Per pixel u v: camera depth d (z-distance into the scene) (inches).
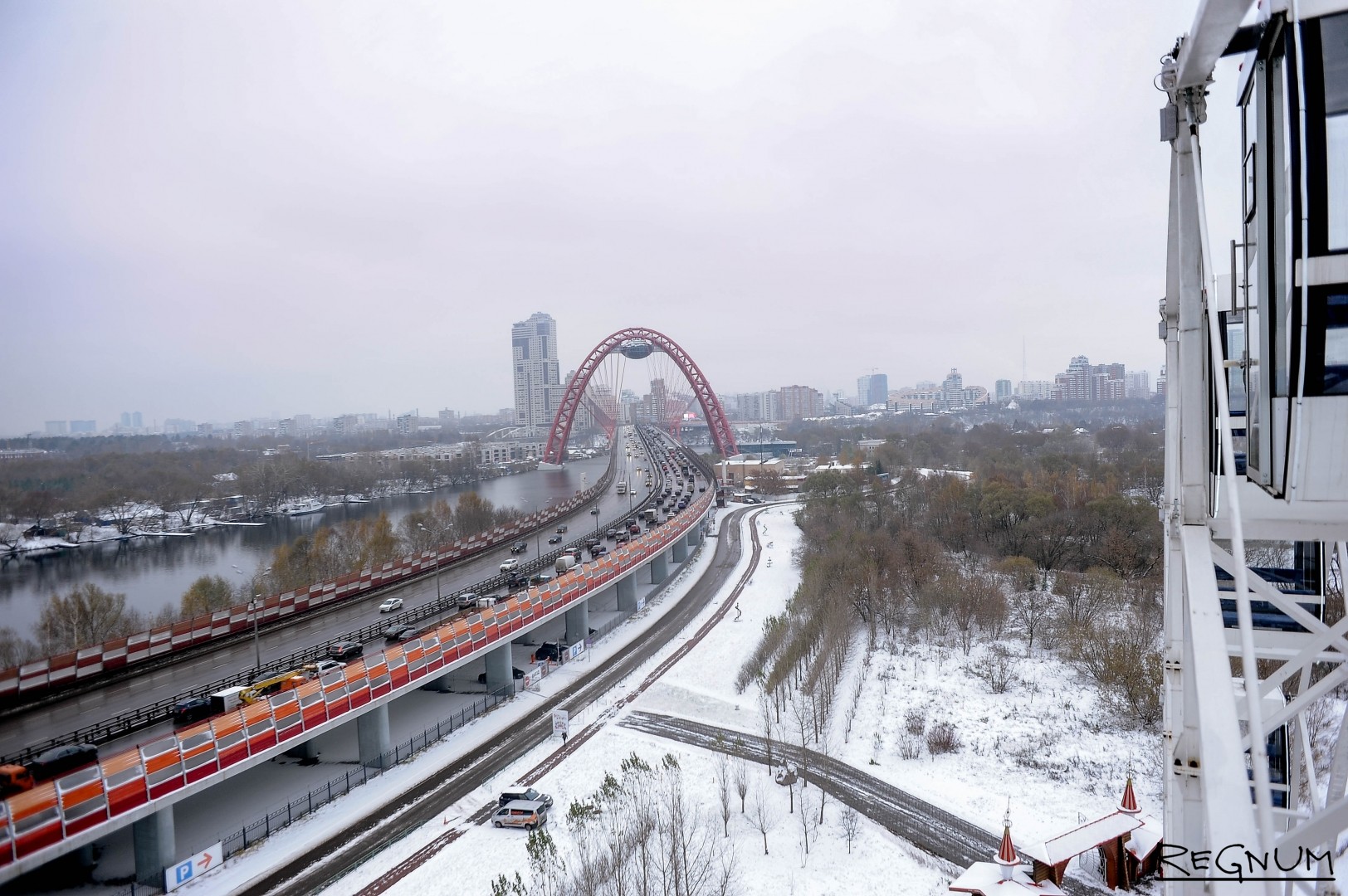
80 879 1359.5
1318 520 472.4
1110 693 2123.5
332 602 2637.8
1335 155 389.1
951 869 1393.9
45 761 1295.5
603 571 2920.8
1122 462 6250.0
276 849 1465.3
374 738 1791.3
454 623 2005.4
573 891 1289.4
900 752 1877.5
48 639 2812.5
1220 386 422.9
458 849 1480.1
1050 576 3521.2
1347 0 382.0
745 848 1473.9
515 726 2084.2
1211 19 398.6
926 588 2979.8
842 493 5457.7
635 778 1748.3
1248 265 506.0
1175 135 498.3
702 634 2957.7
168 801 1273.4
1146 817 1414.9
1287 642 895.7
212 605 3088.1
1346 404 402.0
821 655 2310.5
